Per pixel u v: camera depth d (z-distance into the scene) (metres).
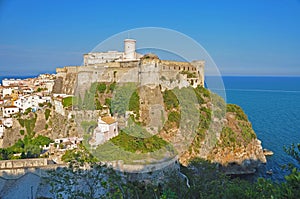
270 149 61.06
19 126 58.84
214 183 17.91
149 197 14.39
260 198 9.77
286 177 9.12
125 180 13.63
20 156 40.81
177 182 16.72
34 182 20.42
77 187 14.00
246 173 50.31
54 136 54.44
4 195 20.27
